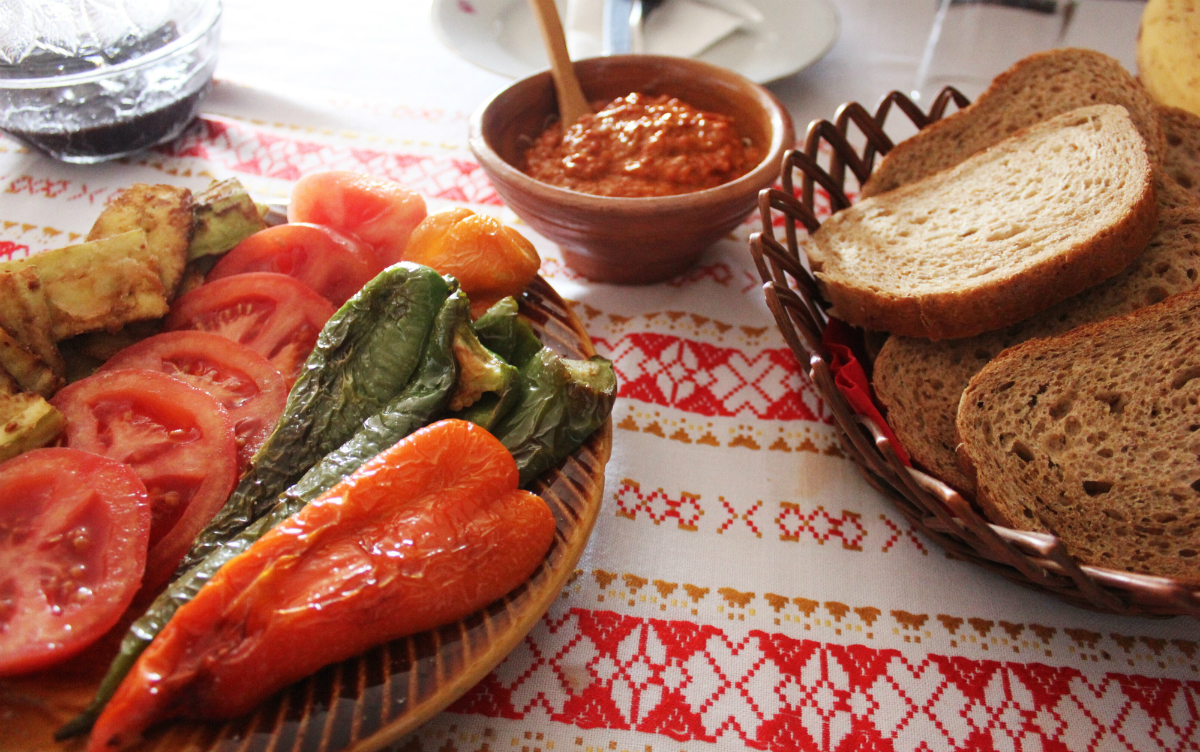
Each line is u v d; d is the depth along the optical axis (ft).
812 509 1.20
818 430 1.30
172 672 0.78
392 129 1.81
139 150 1.68
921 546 1.17
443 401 1.00
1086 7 2.08
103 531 0.92
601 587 1.11
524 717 0.99
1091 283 1.12
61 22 1.48
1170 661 1.05
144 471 1.00
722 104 1.58
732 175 1.47
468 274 1.19
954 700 1.02
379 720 0.82
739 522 1.19
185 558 0.93
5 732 0.81
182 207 1.23
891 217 1.35
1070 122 1.34
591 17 1.96
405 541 0.87
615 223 1.29
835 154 1.40
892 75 1.95
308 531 0.85
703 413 1.32
